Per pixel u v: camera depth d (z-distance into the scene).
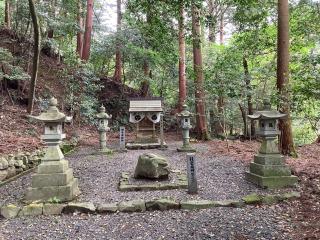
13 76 9.74
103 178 6.11
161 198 4.65
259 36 11.57
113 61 20.84
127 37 14.74
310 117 7.73
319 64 7.33
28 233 3.59
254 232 3.47
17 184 5.64
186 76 14.36
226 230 3.55
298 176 5.65
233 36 13.28
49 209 4.21
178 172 6.40
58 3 13.61
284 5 7.36
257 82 13.29
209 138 12.45
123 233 3.55
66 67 11.68
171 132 15.97
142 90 17.50
